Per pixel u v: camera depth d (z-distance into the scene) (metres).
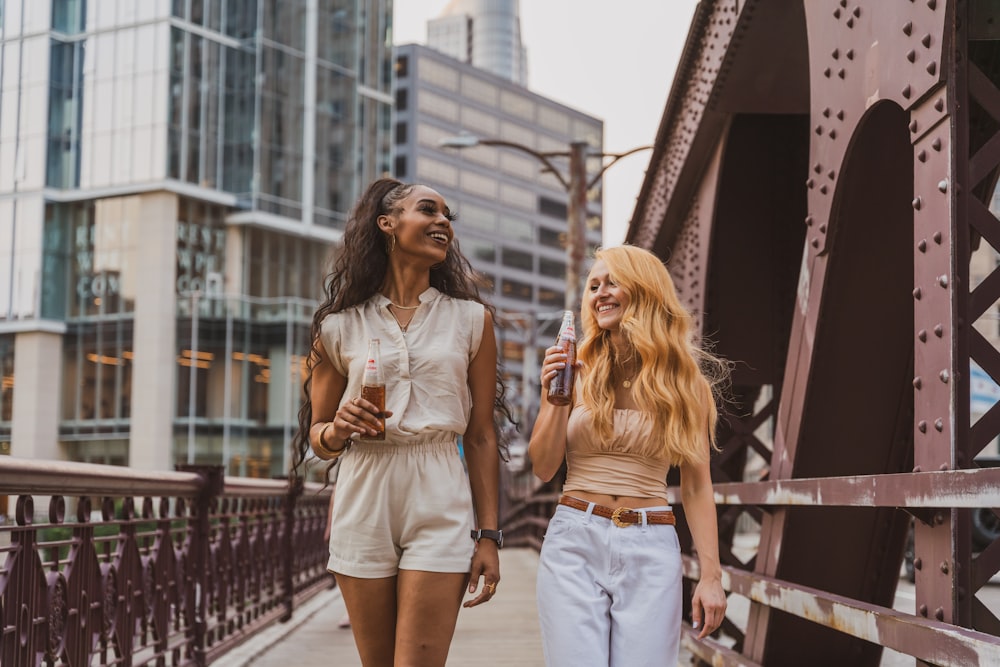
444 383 3.23
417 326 3.27
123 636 4.71
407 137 120.69
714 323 6.91
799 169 6.70
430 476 3.17
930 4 3.18
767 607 4.98
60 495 3.91
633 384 3.11
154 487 5.16
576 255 16.23
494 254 128.12
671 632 2.97
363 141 47.72
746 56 5.59
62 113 42.66
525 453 24.44
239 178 43.09
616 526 3.00
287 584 9.38
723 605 3.08
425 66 122.81
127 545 4.82
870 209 4.23
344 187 46.31
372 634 3.24
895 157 4.08
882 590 4.86
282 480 9.24
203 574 6.18
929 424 3.09
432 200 3.27
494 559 3.26
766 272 6.89
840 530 4.80
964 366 2.99
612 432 3.05
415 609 3.11
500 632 8.62
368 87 48.38
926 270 3.16
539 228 134.88
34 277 41.72
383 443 3.18
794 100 5.95
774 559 4.91
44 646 3.73
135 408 40.91
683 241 7.54
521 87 134.75
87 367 41.88
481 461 3.35
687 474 3.20
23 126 42.56
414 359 3.22
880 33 3.57
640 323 3.08
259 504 8.30
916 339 3.20
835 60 4.05
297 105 44.75
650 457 3.09
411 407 3.20
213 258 42.62
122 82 42.09
